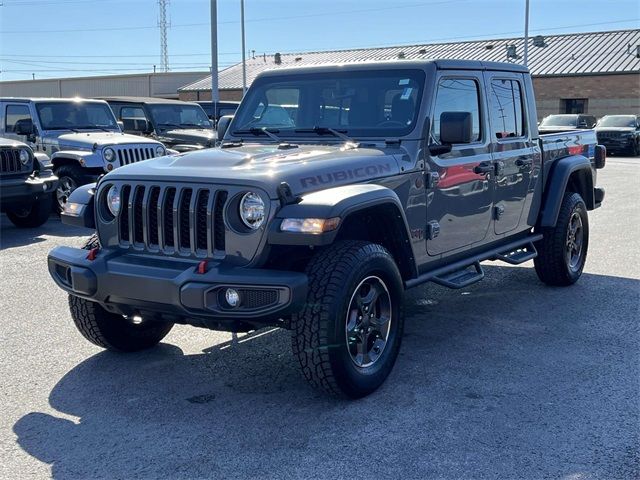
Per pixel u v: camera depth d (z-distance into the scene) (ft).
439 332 18.62
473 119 18.48
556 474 11.22
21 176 32.99
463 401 14.05
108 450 12.10
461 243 18.12
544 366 16.03
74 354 16.89
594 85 118.62
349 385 13.55
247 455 11.88
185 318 13.43
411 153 16.06
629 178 61.11
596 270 25.81
